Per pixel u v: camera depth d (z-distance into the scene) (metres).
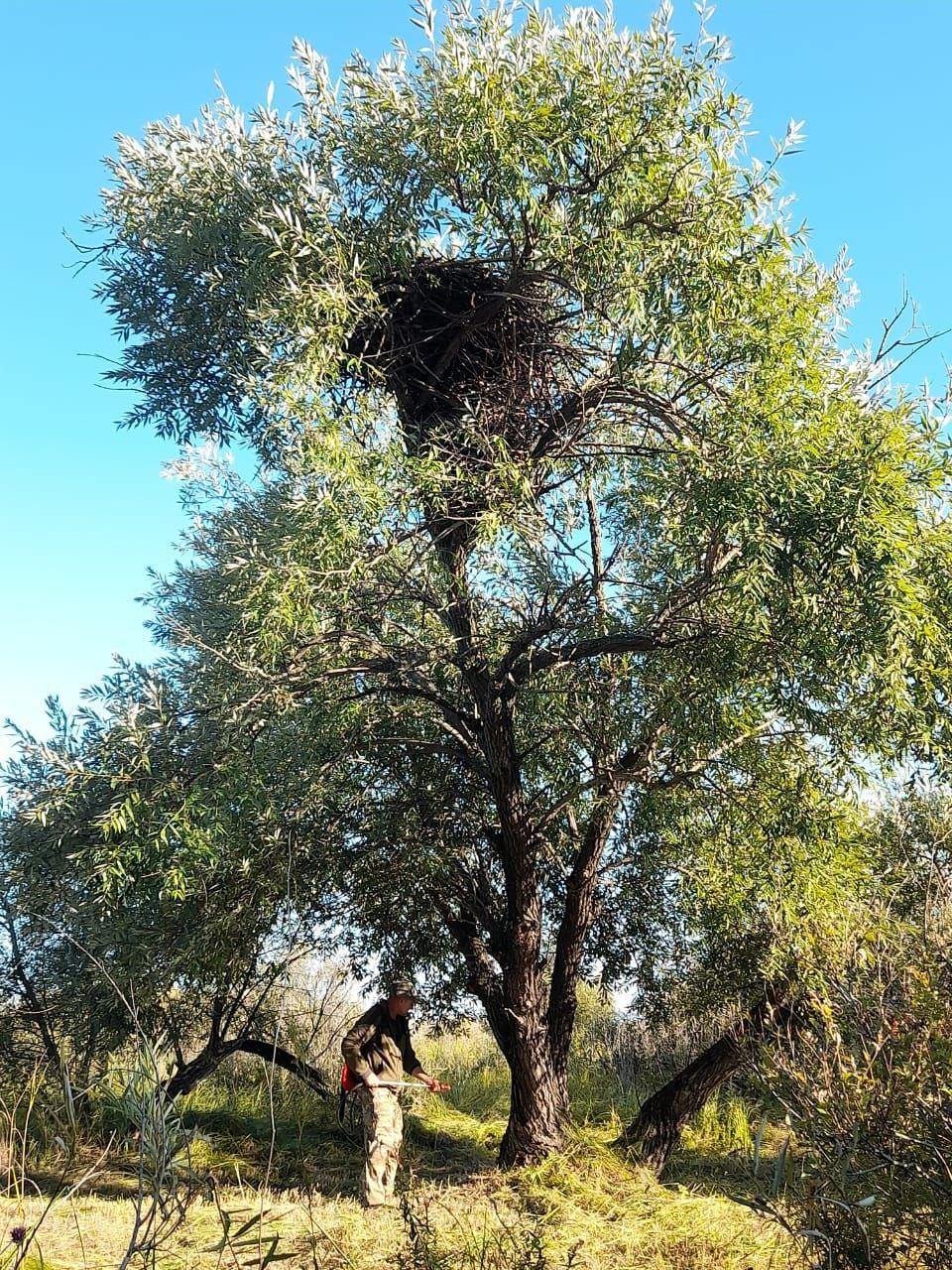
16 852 9.43
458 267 8.02
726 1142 10.86
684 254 7.35
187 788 8.07
